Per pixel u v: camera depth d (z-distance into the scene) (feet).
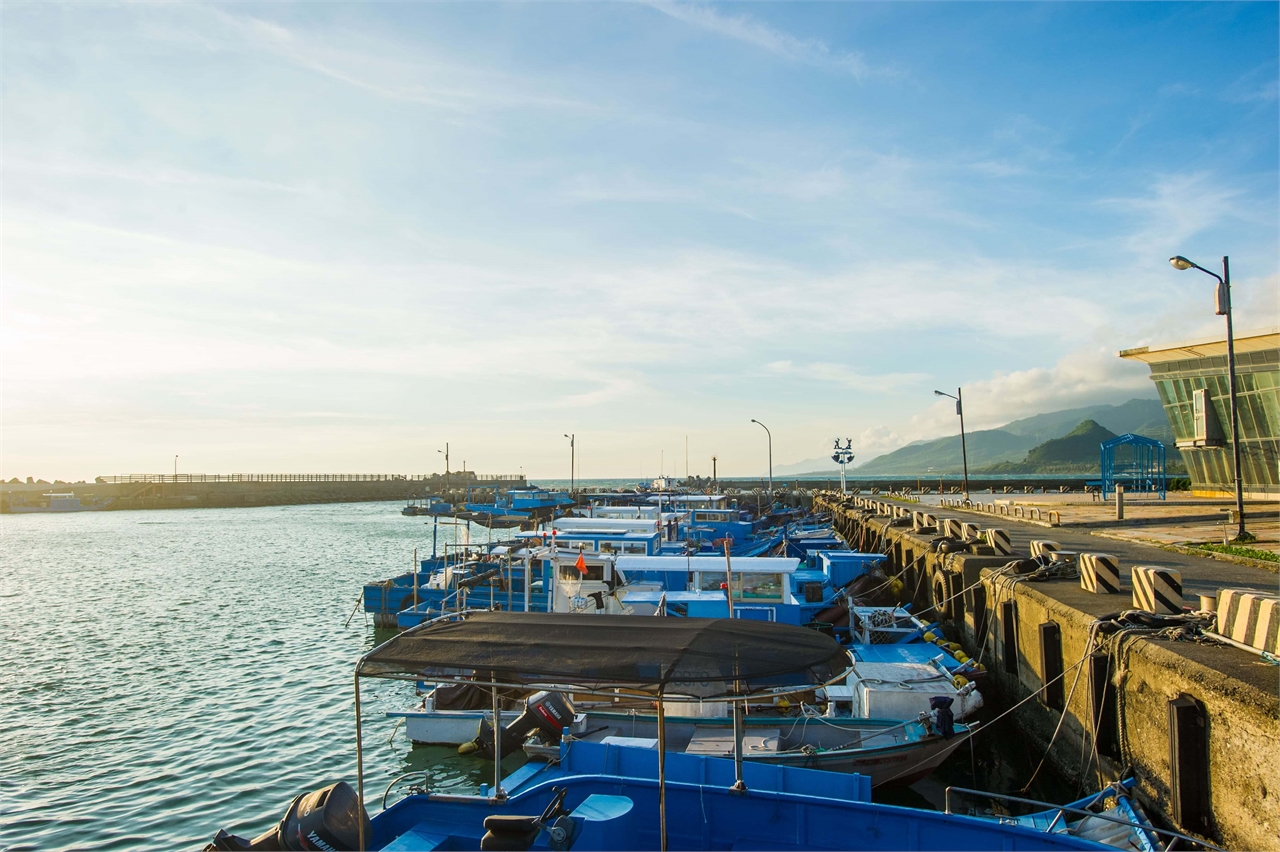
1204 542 98.43
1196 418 190.19
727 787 40.91
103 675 93.40
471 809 40.88
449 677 32.94
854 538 181.47
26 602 145.79
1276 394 181.47
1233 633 42.45
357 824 38.63
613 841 37.19
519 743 56.95
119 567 198.70
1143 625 47.88
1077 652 52.06
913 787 56.70
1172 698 40.01
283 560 210.38
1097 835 39.42
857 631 80.79
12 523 390.83
